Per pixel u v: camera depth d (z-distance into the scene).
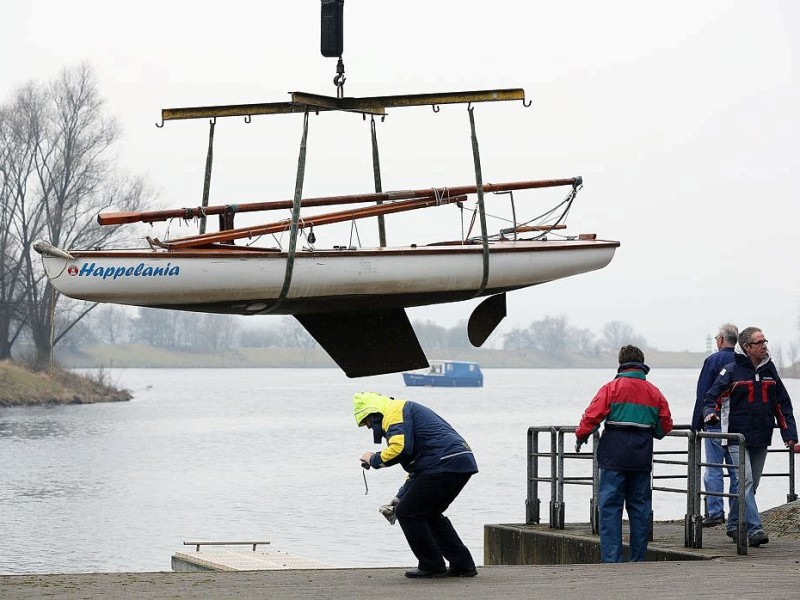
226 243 31.52
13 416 145.00
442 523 23.42
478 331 35.75
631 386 26.66
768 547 28.47
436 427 22.89
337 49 29.92
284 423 151.38
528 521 33.88
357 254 31.89
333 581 22.91
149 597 20.28
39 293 167.38
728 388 28.44
